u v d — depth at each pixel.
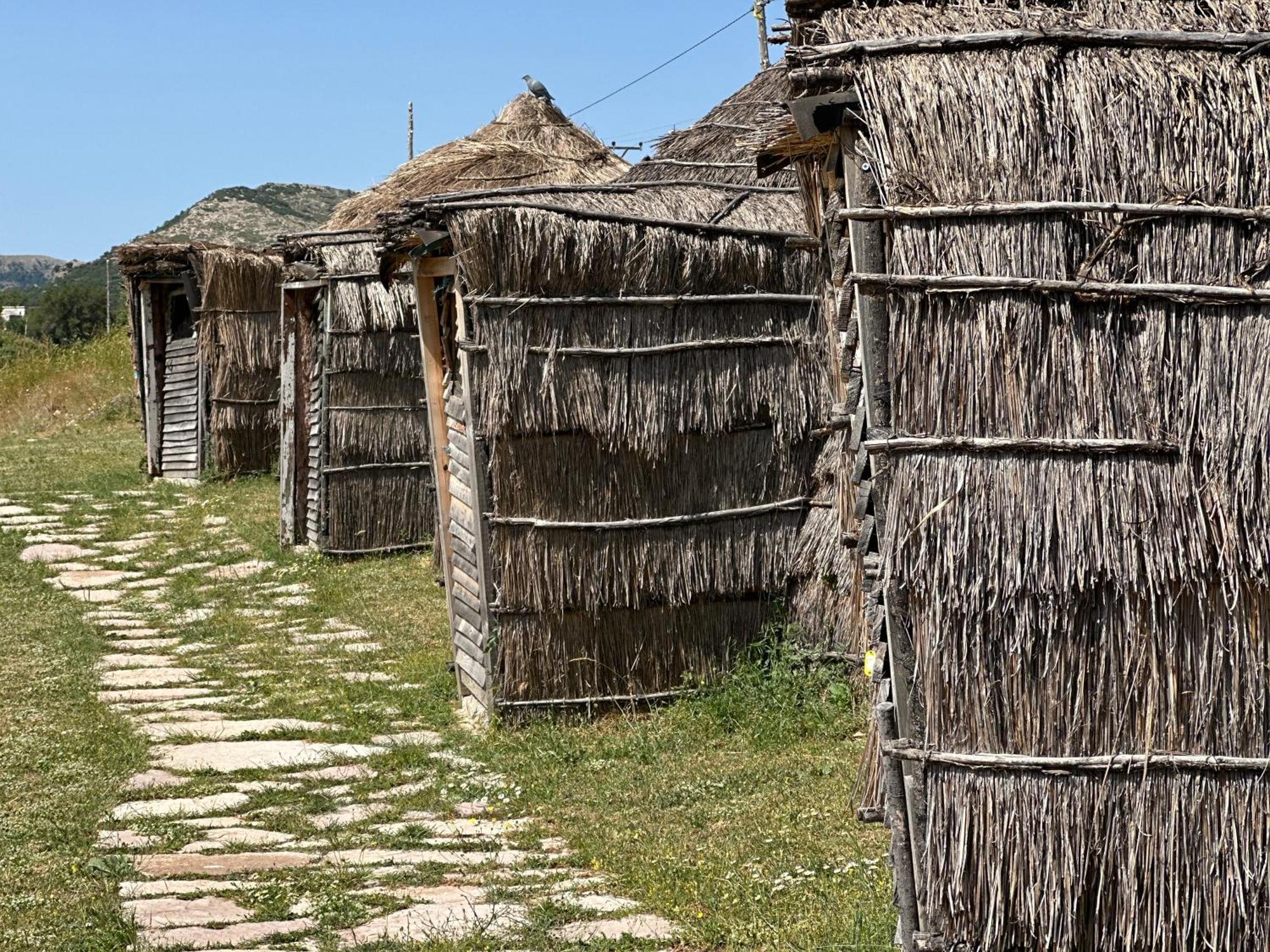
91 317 39.25
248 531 14.18
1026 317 4.15
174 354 17.42
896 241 4.22
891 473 4.22
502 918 5.27
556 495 7.89
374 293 12.80
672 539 8.05
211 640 10.73
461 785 7.20
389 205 14.97
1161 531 4.11
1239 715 4.16
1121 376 4.14
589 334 7.81
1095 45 4.39
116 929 5.16
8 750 7.87
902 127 4.27
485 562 7.96
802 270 8.16
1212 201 4.18
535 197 8.10
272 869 6.00
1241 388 4.13
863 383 4.68
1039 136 4.21
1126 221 4.16
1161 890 4.17
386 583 12.17
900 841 4.43
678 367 7.95
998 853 4.17
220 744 8.10
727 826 6.32
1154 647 4.16
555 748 7.62
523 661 8.00
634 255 7.79
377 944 5.00
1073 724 4.17
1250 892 4.18
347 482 12.95
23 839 6.38
